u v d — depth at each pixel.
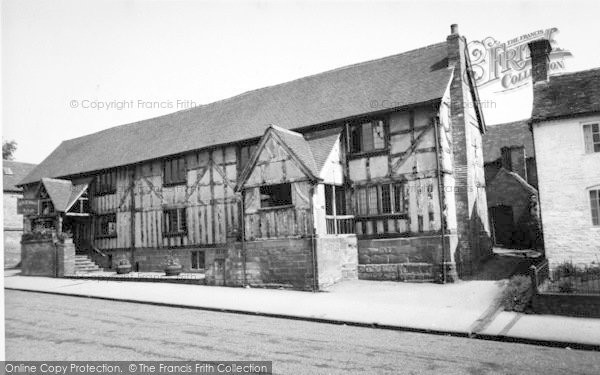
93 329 9.96
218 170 19.72
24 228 24.38
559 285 11.42
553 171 14.28
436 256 15.05
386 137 16.31
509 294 11.77
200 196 20.17
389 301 12.48
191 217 20.39
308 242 14.66
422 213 15.47
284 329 9.90
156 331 9.71
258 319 11.10
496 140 26.53
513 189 22.45
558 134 14.30
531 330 9.21
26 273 22.62
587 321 9.80
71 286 17.55
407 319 10.41
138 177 22.48
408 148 15.88
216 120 21.98
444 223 15.05
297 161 15.05
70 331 9.77
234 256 16.14
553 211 14.20
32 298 15.10
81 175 24.62
